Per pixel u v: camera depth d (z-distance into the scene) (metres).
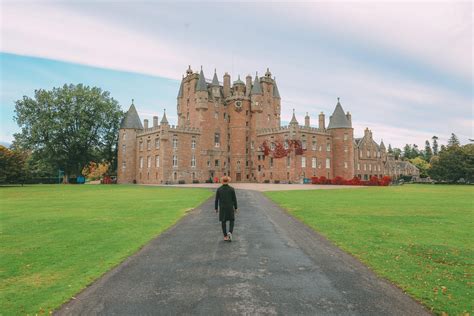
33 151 75.25
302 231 15.10
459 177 86.00
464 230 15.27
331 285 8.23
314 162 81.50
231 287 8.08
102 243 12.76
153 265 9.91
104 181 85.44
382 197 33.94
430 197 34.25
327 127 88.12
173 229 15.62
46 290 8.02
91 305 7.15
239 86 88.38
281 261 10.27
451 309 6.89
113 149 88.81
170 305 7.08
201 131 81.62
